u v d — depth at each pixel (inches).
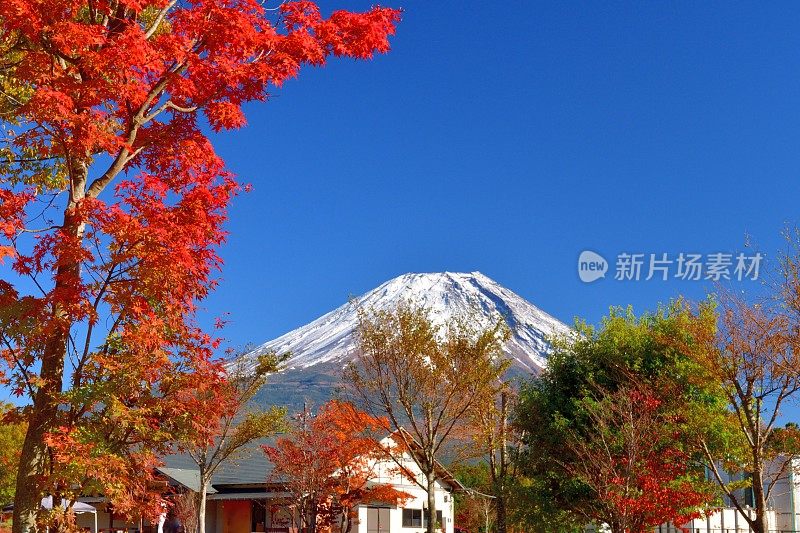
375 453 1095.6
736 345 751.1
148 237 406.6
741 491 1496.1
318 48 472.4
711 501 963.3
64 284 410.0
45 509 410.3
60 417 418.3
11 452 1223.5
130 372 414.0
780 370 734.5
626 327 1140.5
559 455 1111.6
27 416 420.2
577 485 1060.5
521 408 1178.0
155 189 445.1
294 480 1153.4
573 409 1104.2
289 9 486.9
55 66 412.2
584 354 1148.5
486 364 930.1
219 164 483.2
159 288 413.7
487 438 1047.0
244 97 486.9
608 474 894.4
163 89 470.0
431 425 933.8
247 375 1005.8
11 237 409.1
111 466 401.7
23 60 410.9
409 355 916.0
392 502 1246.9
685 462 909.2
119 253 413.7
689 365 888.3
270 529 1254.3
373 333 930.1
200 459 1025.5
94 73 415.2
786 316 747.4
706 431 863.1
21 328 389.7
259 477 1301.7
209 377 462.6
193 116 497.7
